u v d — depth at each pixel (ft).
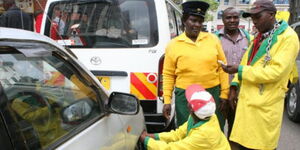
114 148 5.65
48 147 4.19
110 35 10.43
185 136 8.00
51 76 5.06
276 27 7.50
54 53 5.29
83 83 5.94
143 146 7.61
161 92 10.07
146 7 10.19
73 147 4.49
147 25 10.15
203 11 8.46
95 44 10.52
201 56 8.57
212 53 8.66
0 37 4.17
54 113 4.76
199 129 7.03
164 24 10.11
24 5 12.44
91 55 10.39
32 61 4.70
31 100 4.40
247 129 7.94
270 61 7.40
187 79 8.75
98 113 5.80
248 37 11.93
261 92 7.64
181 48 8.71
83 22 10.78
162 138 8.02
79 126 5.04
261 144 7.80
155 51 10.02
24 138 3.88
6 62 4.16
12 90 4.10
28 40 4.68
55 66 5.25
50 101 4.82
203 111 6.87
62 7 11.07
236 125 8.23
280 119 7.84
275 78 7.25
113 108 5.99
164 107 9.34
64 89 5.29
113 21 10.44
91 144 4.87
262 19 7.58
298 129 15.23
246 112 7.93
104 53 10.30
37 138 4.12
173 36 12.03
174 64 9.03
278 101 7.66
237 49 11.76
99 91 6.39
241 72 7.66
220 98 9.37
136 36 10.19
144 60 10.08
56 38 11.05
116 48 10.25
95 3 10.69
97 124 5.43
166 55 9.23
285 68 7.20
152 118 10.09
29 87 4.46
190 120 7.74
